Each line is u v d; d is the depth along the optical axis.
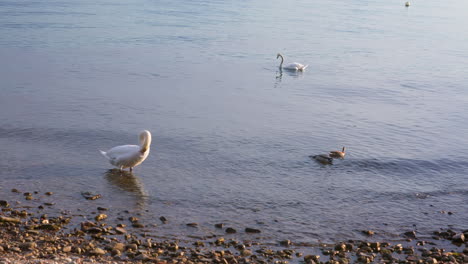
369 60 53.94
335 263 12.63
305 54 55.97
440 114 32.56
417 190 19.14
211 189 18.03
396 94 38.31
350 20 93.31
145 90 35.09
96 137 23.88
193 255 12.65
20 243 12.29
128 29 66.12
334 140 25.48
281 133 26.17
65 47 50.91
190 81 39.19
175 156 21.50
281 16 92.81
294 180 19.44
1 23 65.00
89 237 13.39
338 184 19.25
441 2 159.75
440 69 50.22
